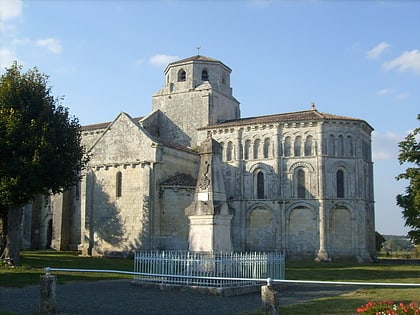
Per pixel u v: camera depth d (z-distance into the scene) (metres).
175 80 78.75
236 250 68.69
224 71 80.25
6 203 41.00
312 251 65.75
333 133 67.69
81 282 32.84
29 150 42.09
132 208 57.34
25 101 44.88
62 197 71.62
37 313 19.83
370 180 72.94
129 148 58.75
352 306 22.66
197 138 74.69
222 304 23.08
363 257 65.62
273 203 68.06
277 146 68.62
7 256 42.69
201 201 31.80
